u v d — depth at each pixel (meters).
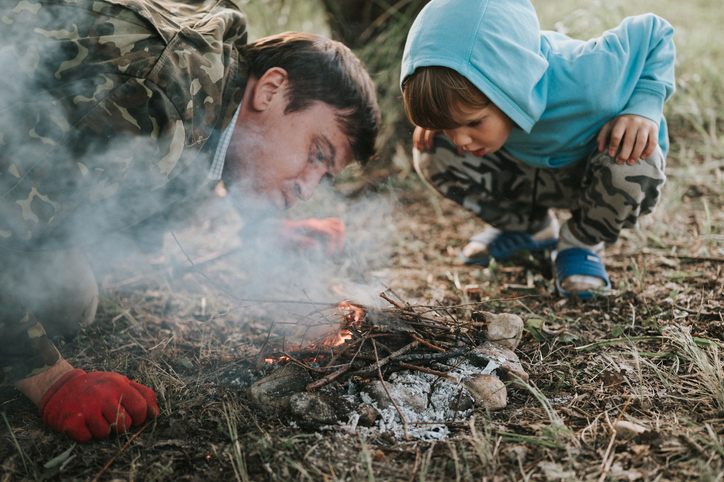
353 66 1.95
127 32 1.49
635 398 1.55
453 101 1.75
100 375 1.50
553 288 2.30
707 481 1.19
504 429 1.45
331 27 3.67
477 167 2.34
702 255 2.38
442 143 2.32
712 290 2.09
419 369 1.59
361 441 1.40
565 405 1.55
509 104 1.76
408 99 1.85
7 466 1.36
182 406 1.58
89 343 1.97
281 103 1.85
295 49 1.88
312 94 1.85
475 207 2.48
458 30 1.73
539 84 1.86
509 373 1.62
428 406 1.53
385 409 1.49
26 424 1.51
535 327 1.94
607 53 1.87
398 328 1.70
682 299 2.04
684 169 3.17
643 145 1.86
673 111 3.65
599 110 1.90
